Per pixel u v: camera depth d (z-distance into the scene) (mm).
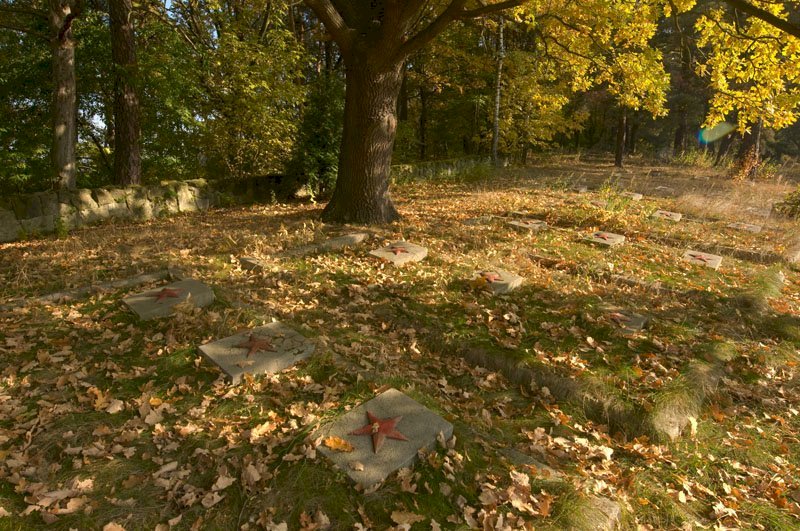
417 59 20062
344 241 6754
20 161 10250
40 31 10102
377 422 2936
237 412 3104
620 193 11703
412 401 3209
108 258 5906
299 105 11438
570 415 3504
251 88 10516
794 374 4113
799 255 7266
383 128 7785
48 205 7688
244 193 10570
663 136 34750
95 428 2895
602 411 3494
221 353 3672
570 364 3922
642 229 8273
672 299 5328
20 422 2910
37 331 4027
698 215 9914
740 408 3662
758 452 3215
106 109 11336
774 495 2854
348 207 8031
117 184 10055
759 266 6754
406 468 2617
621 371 3871
